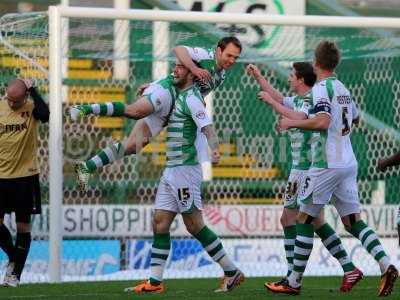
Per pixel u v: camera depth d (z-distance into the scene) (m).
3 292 28.78
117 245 35.59
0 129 29.50
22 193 29.72
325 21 34.50
